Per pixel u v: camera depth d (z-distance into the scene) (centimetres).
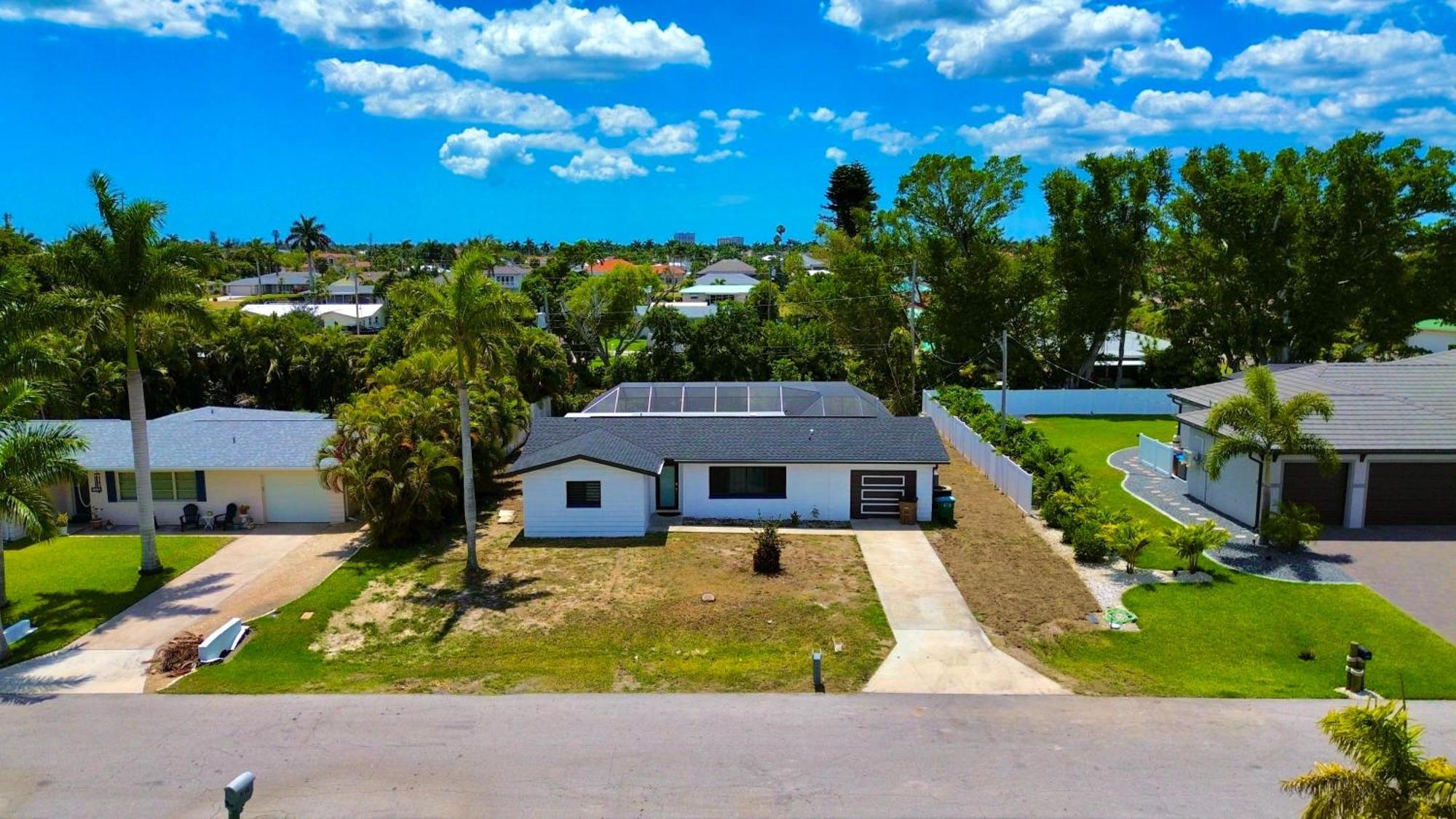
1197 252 5184
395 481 2536
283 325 4816
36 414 2305
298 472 2852
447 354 3247
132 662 1820
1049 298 5569
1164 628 1931
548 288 7800
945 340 5600
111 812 1255
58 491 2858
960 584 2238
